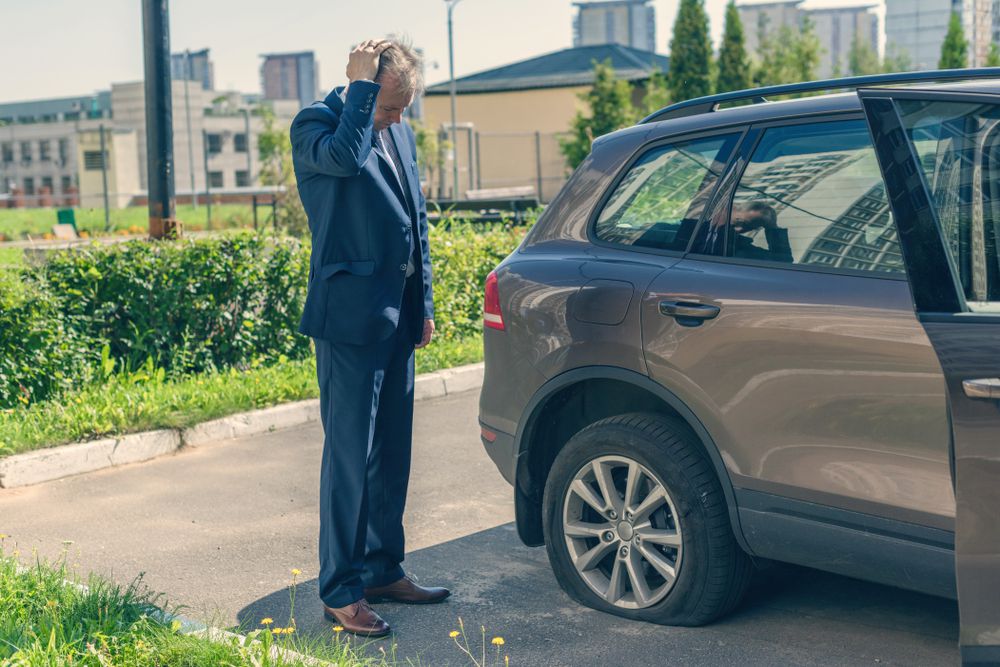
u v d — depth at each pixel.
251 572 4.51
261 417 7.05
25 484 5.87
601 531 3.84
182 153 98.19
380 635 3.75
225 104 107.19
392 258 3.69
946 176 2.88
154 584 4.38
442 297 9.52
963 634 2.66
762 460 3.37
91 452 6.14
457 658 3.57
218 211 42.59
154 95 9.38
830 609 3.85
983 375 2.62
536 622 3.85
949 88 2.97
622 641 3.63
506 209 15.67
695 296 3.51
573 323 3.80
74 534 5.05
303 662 3.25
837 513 3.22
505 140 54.69
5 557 4.23
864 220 3.28
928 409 3.01
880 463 3.11
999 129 2.85
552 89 55.62
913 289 2.83
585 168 4.05
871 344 3.12
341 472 3.75
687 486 3.55
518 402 4.00
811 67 45.19
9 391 6.90
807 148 3.48
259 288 8.23
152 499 5.59
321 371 3.78
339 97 3.71
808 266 3.35
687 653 3.52
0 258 7.91
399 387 3.96
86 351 7.30
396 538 4.06
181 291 7.91
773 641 3.59
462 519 5.16
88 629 3.46
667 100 44.53
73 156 104.19
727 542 3.55
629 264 3.74
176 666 3.27
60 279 7.43
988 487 2.59
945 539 3.01
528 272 4.00
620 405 3.96
